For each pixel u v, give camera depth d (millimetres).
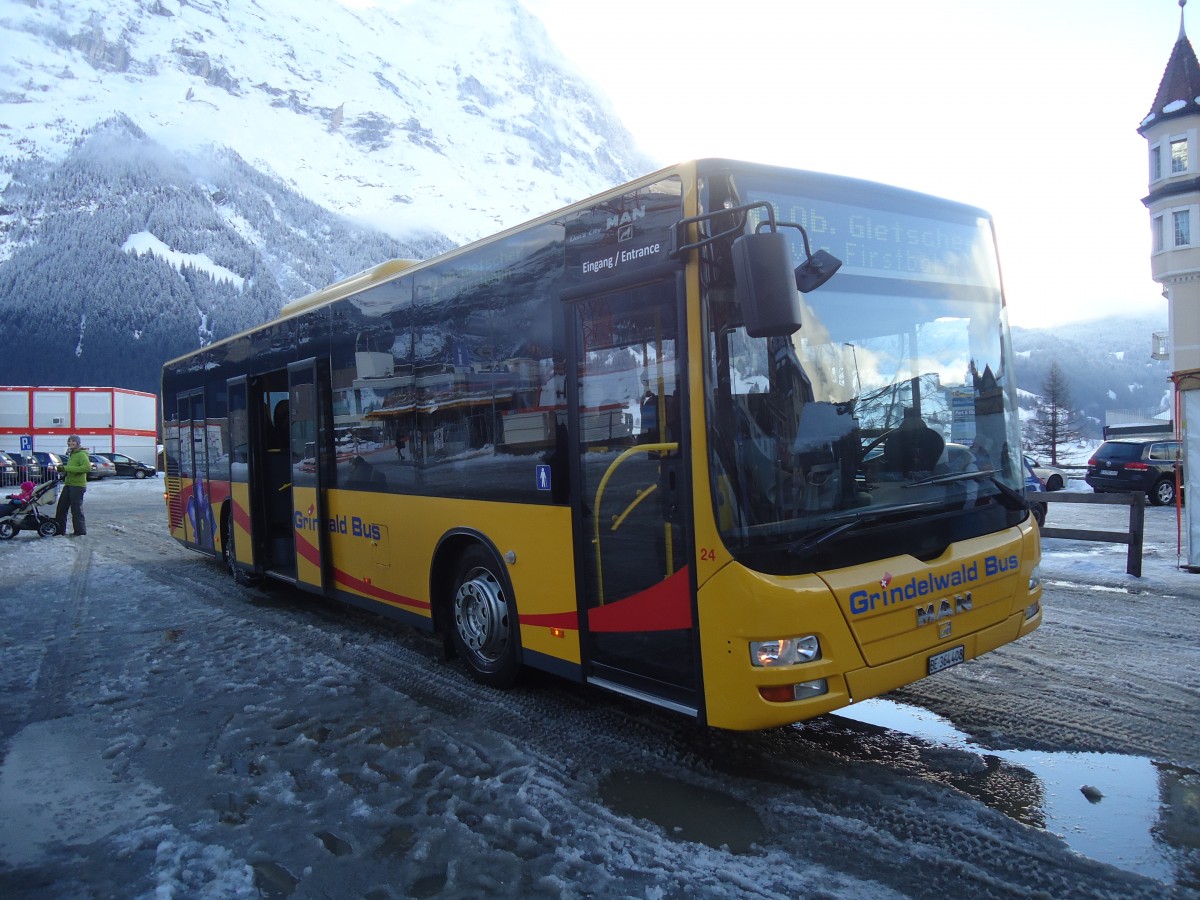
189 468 11406
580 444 4562
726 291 3781
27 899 3184
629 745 4488
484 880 3211
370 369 6723
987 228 4934
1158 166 39938
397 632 7277
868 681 3773
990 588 4305
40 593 9758
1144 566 9234
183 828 3729
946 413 4449
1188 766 4031
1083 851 3277
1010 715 4727
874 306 4254
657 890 3090
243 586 9734
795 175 4098
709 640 3768
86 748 4730
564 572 4715
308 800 3975
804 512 3791
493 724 4875
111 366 191500
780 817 3623
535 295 4906
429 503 5961
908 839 3400
